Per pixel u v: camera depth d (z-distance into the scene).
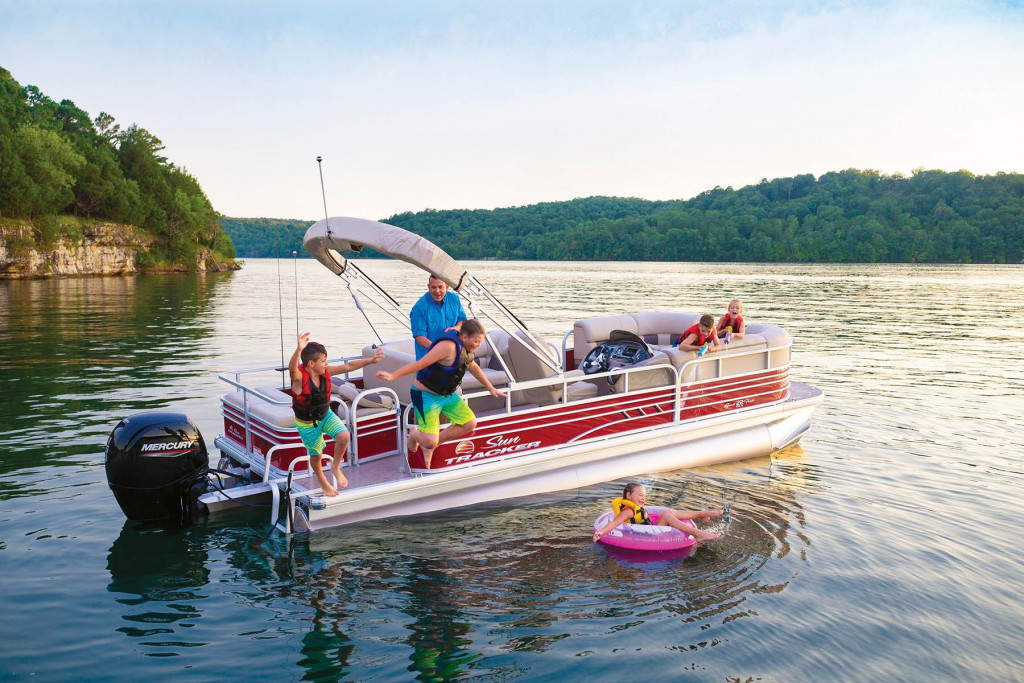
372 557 5.84
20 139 87.06
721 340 8.69
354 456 7.00
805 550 6.03
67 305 34.00
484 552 5.95
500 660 4.38
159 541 6.14
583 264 145.38
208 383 13.38
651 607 5.04
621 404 7.88
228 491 6.52
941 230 146.88
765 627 4.77
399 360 7.40
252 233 194.00
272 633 4.68
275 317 27.78
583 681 4.16
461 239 198.00
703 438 8.52
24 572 5.54
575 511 6.91
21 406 11.29
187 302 36.81
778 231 161.12
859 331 22.64
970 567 5.72
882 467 8.45
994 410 11.53
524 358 7.87
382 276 77.12
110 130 122.62
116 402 11.62
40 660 4.33
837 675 4.23
